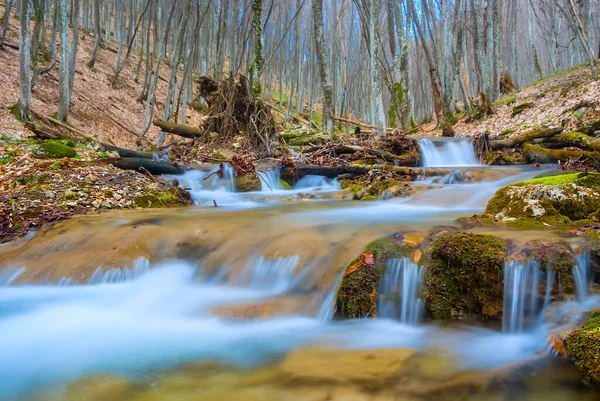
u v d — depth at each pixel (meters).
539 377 2.53
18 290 4.62
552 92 17.88
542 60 47.38
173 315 3.99
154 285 4.70
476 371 2.69
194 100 24.95
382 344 3.20
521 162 11.88
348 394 2.50
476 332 3.33
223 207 7.96
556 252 3.33
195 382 2.78
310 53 35.62
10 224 6.21
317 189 10.48
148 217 6.46
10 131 10.79
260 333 3.53
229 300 4.28
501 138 14.70
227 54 39.97
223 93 15.46
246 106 15.30
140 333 3.64
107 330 3.71
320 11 16.36
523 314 3.27
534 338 3.05
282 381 2.71
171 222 6.07
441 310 3.52
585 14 22.27
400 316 3.59
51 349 3.33
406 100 24.12
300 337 3.42
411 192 8.12
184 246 5.31
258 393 2.58
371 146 13.40
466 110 21.67
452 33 26.67
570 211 4.79
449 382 2.57
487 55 26.12
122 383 2.80
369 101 34.22
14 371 2.99
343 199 8.79
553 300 3.22
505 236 3.89
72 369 3.02
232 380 2.78
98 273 4.76
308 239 4.95
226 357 3.14
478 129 18.98
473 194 7.76
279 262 4.62
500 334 3.27
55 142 9.71
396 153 13.05
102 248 5.17
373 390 2.53
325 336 3.42
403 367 2.80
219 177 10.08
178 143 14.99
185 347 3.32
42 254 5.22
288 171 10.85
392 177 9.81
